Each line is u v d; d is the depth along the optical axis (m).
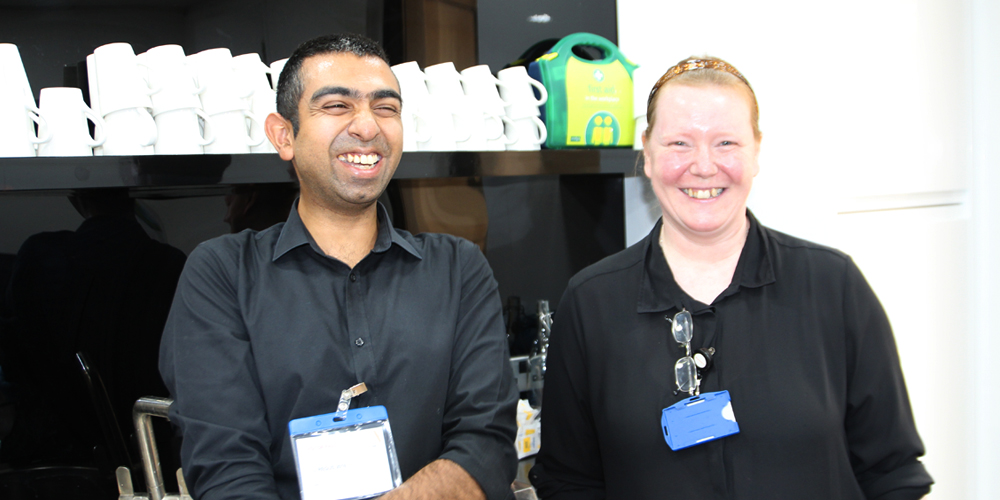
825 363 0.94
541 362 1.59
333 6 1.50
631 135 1.64
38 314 1.30
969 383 1.76
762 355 0.95
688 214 0.98
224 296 1.01
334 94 0.99
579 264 1.87
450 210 1.68
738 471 0.92
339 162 1.00
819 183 1.45
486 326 1.10
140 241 1.37
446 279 1.11
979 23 1.72
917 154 1.62
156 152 1.15
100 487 1.35
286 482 0.99
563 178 1.83
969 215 1.77
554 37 1.79
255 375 0.99
